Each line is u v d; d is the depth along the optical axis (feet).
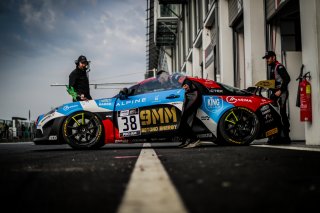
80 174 7.38
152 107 17.51
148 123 17.46
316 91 16.47
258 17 24.88
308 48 16.99
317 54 16.25
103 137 17.67
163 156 11.50
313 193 4.90
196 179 6.23
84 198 4.85
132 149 17.37
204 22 44.14
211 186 5.51
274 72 19.53
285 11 22.30
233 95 17.67
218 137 17.34
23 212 4.16
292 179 6.11
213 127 17.21
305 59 17.29
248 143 17.25
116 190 5.37
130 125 17.60
